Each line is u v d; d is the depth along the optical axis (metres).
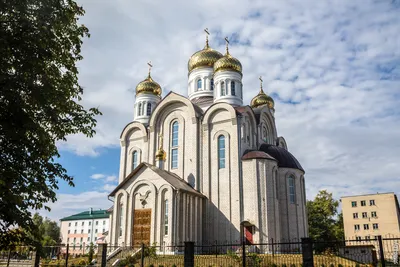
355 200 80.38
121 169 46.72
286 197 39.69
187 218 35.53
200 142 41.53
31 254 27.09
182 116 43.47
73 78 16.88
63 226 102.12
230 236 36.75
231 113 40.25
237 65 46.94
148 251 28.98
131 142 47.41
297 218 39.53
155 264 27.08
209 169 40.09
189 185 39.97
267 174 37.75
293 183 40.88
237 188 37.81
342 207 81.12
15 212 13.55
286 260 26.44
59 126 16.05
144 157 45.06
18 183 13.93
